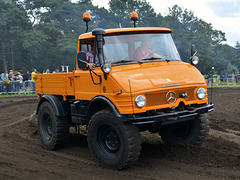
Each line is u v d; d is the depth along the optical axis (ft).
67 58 187.21
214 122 32.71
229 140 24.54
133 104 16.58
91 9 200.75
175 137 21.65
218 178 15.49
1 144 24.45
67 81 21.67
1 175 16.55
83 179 15.92
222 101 49.19
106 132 18.22
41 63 202.08
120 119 16.78
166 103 17.53
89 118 19.77
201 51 220.84
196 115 19.93
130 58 19.22
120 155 17.08
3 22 189.16
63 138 22.66
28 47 186.70
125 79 17.15
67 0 199.21
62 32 191.62
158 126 18.57
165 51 20.44
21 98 66.80
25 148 23.38
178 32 214.48
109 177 16.25
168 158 19.20
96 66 19.08
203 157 18.57
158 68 18.58
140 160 19.12
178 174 16.30
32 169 17.70
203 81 19.20
